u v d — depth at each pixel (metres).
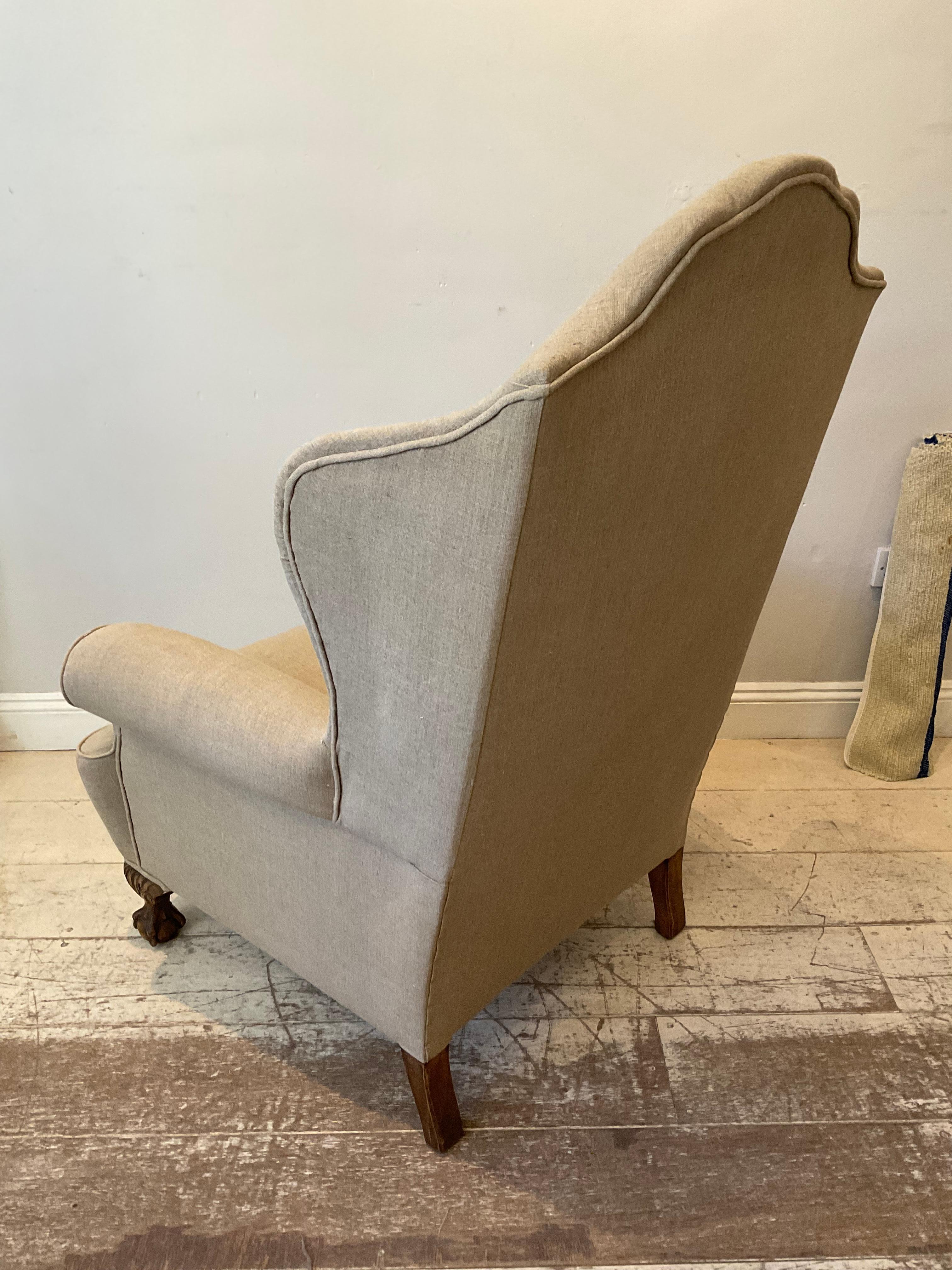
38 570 2.05
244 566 2.06
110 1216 1.13
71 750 2.20
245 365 1.88
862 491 2.04
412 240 1.79
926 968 1.54
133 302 1.83
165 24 1.62
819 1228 1.13
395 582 0.85
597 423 0.74
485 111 1.70
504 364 1.91
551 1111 1.28
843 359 1.05
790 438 1.04
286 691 1.12
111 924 1.63
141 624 1.27
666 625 1.05
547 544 0.79
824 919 1.65
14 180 1.73
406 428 0.78
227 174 1.73
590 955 1.57
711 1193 1.17
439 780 0.93
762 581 1.22
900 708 2.05
